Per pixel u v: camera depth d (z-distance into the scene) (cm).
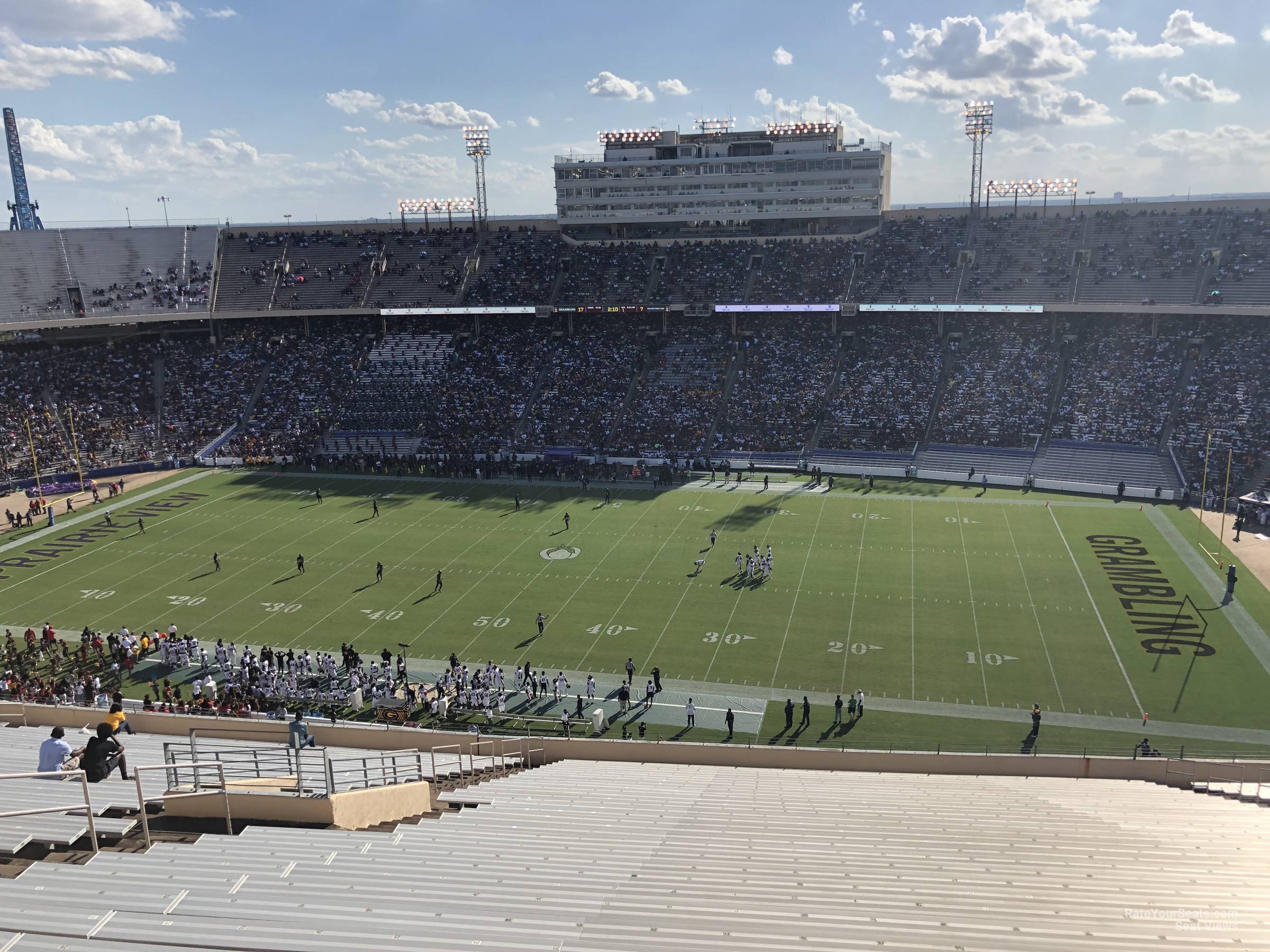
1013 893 1402
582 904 1283
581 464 6569
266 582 4747
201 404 7612
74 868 1252
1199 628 3941
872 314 7562
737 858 1583
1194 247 7031
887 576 4584
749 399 7075
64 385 7531
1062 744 3131
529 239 8700
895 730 3262
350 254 8712
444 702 3419
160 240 8656
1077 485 5841
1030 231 7625
